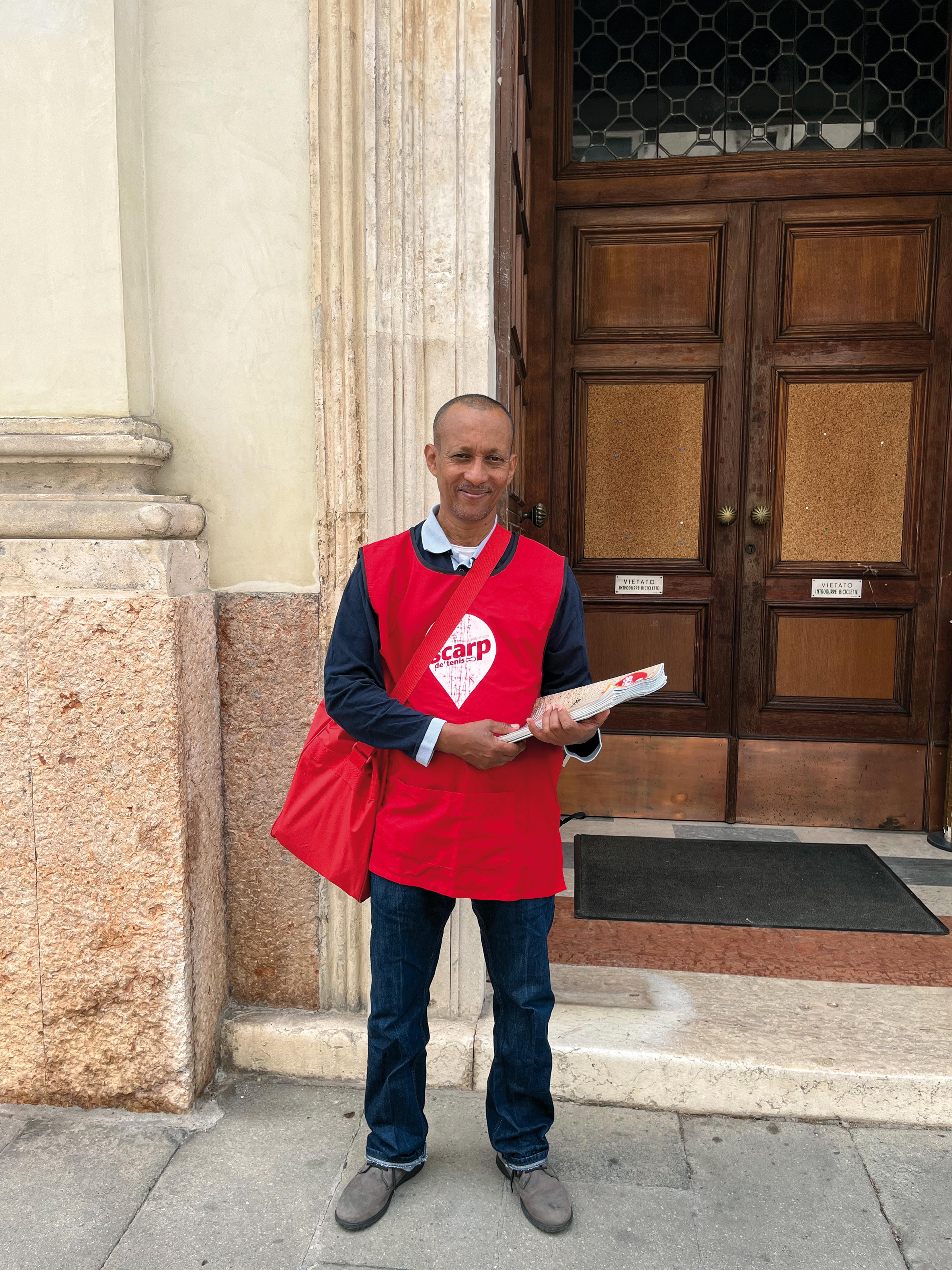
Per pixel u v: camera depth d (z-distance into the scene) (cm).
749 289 379
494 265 230
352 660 164
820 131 376
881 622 388
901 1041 223
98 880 210
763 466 387
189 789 210
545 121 382
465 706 161
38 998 216
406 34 205
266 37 210
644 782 406
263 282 217
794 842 376
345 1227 177
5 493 211
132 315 212
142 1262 170
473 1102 219
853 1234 177
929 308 370
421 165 210
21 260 209
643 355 389
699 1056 216
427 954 177
